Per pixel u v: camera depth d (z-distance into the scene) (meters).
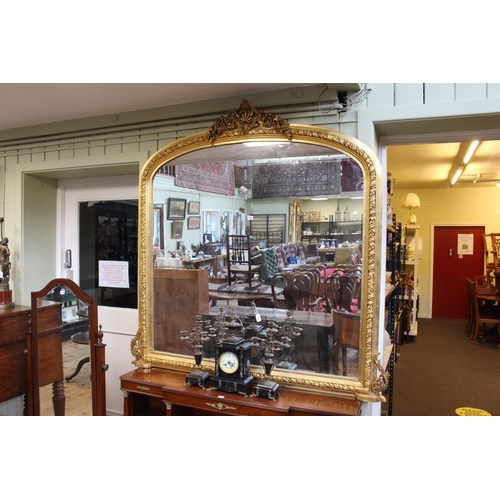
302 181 1.95
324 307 1.91
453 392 3.77
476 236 7.20
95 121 2.53
